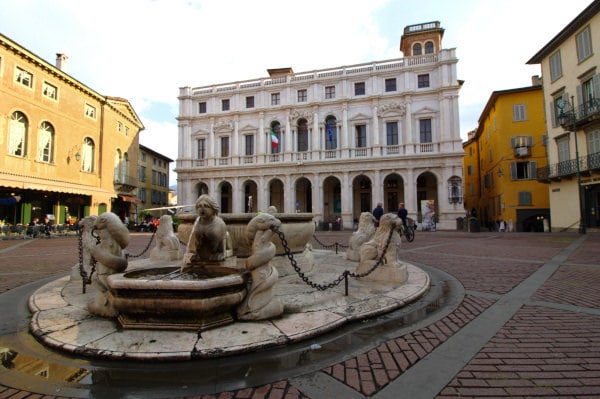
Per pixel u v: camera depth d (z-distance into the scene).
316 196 34.31
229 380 2.80
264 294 4.16
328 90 35.84
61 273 8.25
